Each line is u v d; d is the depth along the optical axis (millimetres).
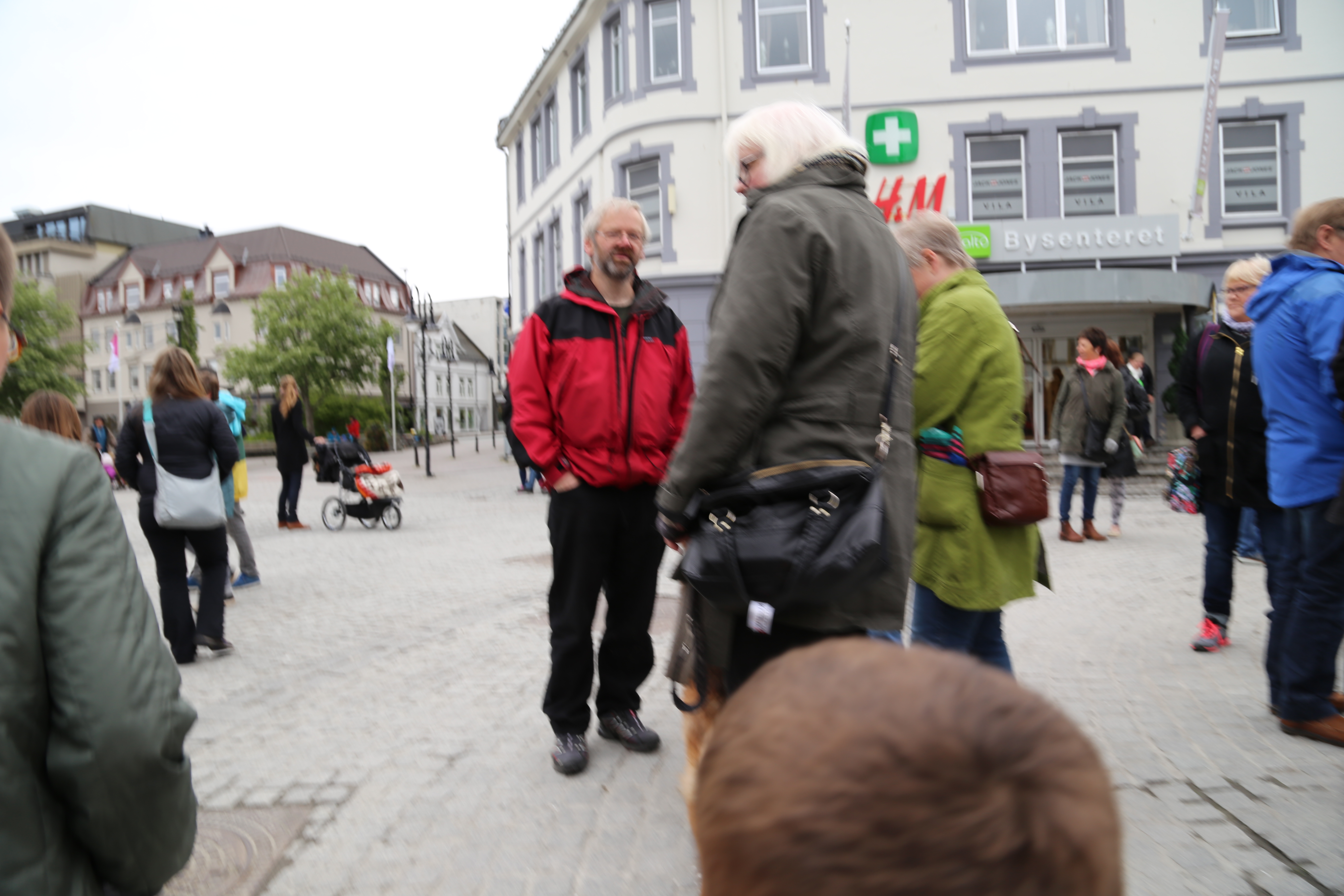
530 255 27469
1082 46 17531
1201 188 16703
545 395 3451
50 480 1238
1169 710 3828
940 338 2957
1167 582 6691
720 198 18078
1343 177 17188
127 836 1237
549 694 3461
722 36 17859
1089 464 8859
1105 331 17438
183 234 96312
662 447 3521
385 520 12672
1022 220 17562
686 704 2660
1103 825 544
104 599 1234
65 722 1194
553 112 24422
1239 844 2646
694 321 18188
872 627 2158
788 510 2115
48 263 85500
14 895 1143
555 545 3455
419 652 5211
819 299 2199
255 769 3463
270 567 8734
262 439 48469
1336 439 3354
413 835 2871
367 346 56844
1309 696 3463
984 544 2941
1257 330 3570
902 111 17578
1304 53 17141
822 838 522
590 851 2738
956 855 500
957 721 545
